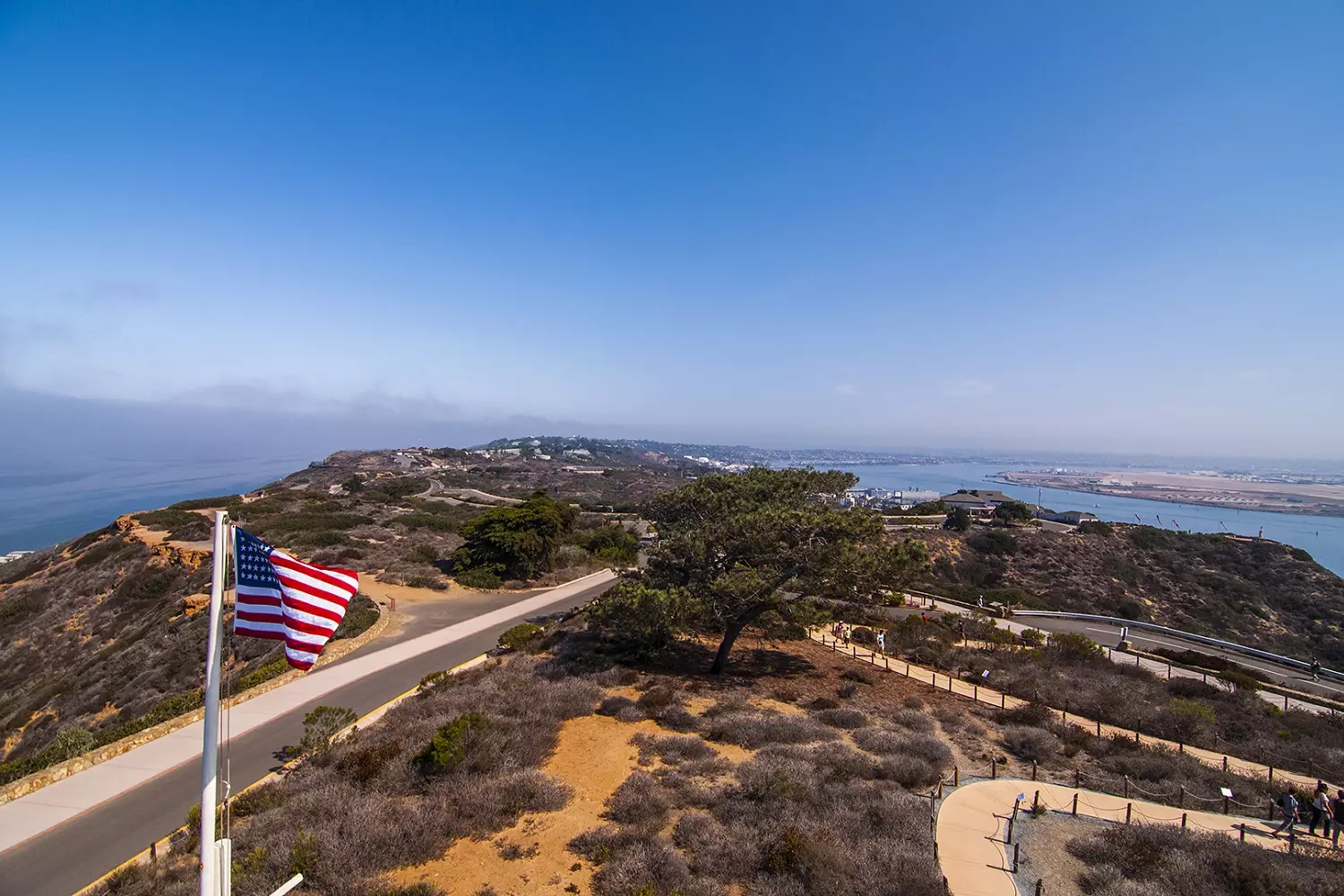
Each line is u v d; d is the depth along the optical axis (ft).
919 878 32.89
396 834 37.50
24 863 39.78
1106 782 49.83
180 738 58.29
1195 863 36.09
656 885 33.01
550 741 53.72
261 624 26.37
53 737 74.43
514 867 35.76
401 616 106.93
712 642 91.56
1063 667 89.40
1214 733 64.28
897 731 59.26
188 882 35.04
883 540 78.28
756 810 41.14
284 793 46.03
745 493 92.07
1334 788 51.75
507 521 139.74
